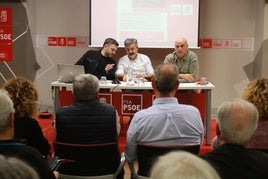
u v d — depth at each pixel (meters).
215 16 6.06
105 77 4.77
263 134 2.12
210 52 6.14
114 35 5.91
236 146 1.61
